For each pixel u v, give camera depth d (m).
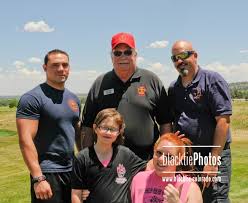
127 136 5.56
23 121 5.27
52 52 5.43
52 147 5.35
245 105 67.88
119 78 5.64
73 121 5.57
